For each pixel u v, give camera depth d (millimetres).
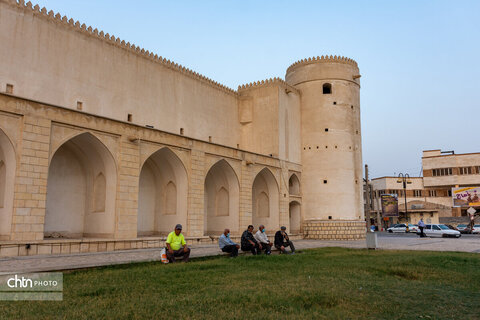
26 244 13719
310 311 6020
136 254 14555
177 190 21297
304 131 30734
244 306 6188
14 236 13625
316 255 14633
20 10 16938
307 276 9258
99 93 19688
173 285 7754
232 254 13828
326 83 30828
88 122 16422
